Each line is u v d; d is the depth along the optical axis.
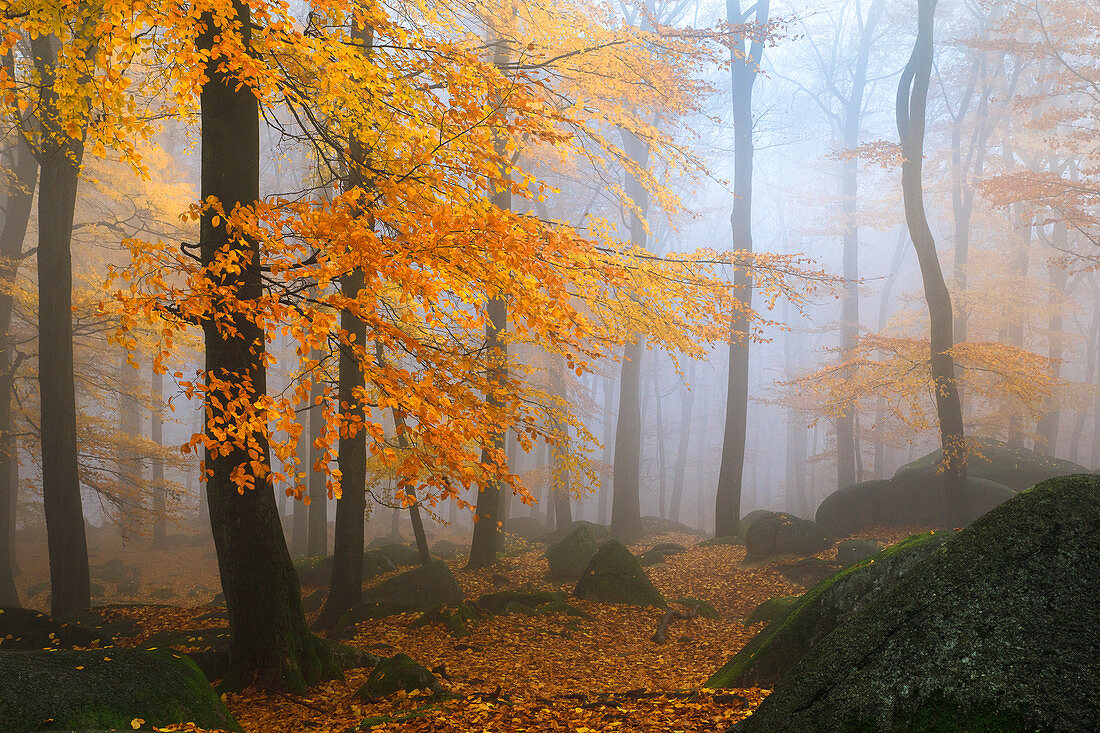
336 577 10.68
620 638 9.89
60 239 12.42
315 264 5.41
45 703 3.87
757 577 13.73
